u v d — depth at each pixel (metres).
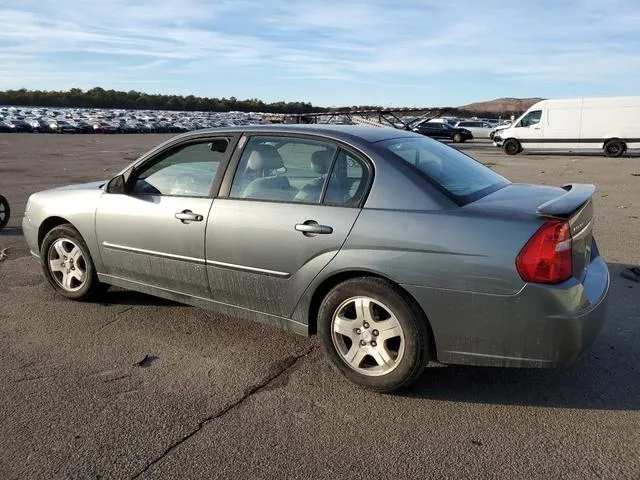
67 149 29.72
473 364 3.13
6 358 3.84
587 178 16.02
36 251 5.15
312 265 3.43
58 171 17.56
